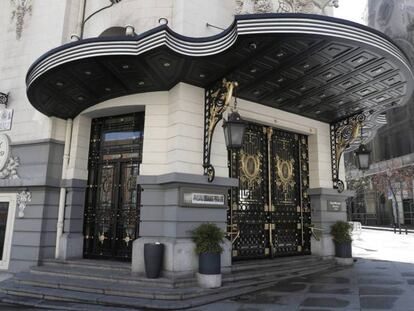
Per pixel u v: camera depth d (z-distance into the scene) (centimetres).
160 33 717
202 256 784
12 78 1197
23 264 1027
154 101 937
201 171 879
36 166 1076
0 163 1128
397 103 1052
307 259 1068
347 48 731
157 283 768
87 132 1087
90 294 755
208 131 878
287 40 696
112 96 971
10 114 1165
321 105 1068
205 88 916
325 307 631
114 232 1000
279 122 1090
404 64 812
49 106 1021
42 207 1044
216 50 741
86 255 1032
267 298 709
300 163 1194
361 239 2308
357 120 1149
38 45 1171
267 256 1052
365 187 4712
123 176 1027
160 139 912
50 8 1180
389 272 977
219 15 968
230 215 982
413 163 3909
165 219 850
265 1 1024
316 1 1095
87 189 1073
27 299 761
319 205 1166
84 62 783
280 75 852
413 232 3244
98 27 1076
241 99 998
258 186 1070
